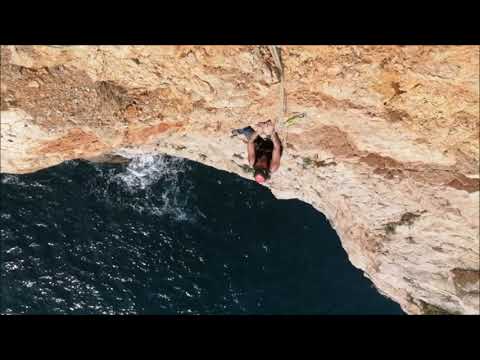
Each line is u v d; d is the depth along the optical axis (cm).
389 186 955
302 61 765
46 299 1488
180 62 758
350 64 747
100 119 808
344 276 1623
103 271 1533
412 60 704
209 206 1612
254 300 1554
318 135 959
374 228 1070
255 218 1628
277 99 838
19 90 743
